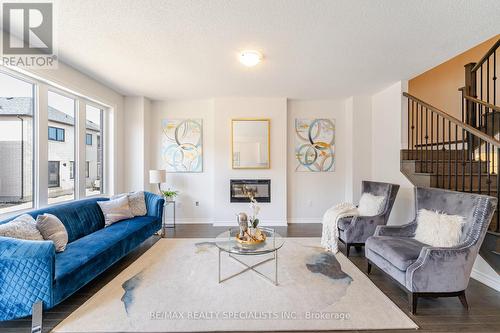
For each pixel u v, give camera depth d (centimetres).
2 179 254
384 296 226
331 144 509
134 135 472
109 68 334
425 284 202
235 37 251
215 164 486
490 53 314
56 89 321
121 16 214
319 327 184
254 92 450
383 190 359
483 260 253
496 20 220
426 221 246
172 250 344
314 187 509
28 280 178
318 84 405
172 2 195
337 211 362
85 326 184
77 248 240
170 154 504
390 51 284
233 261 304
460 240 216
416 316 198
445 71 464
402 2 196
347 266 293
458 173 328
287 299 220
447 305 214
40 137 291
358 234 326
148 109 492
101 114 429
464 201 226
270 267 288
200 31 239
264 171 488
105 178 433
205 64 321
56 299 184
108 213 338
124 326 184
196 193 506
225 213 486
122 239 277
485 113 340
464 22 224
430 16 214
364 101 477
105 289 236
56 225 240
